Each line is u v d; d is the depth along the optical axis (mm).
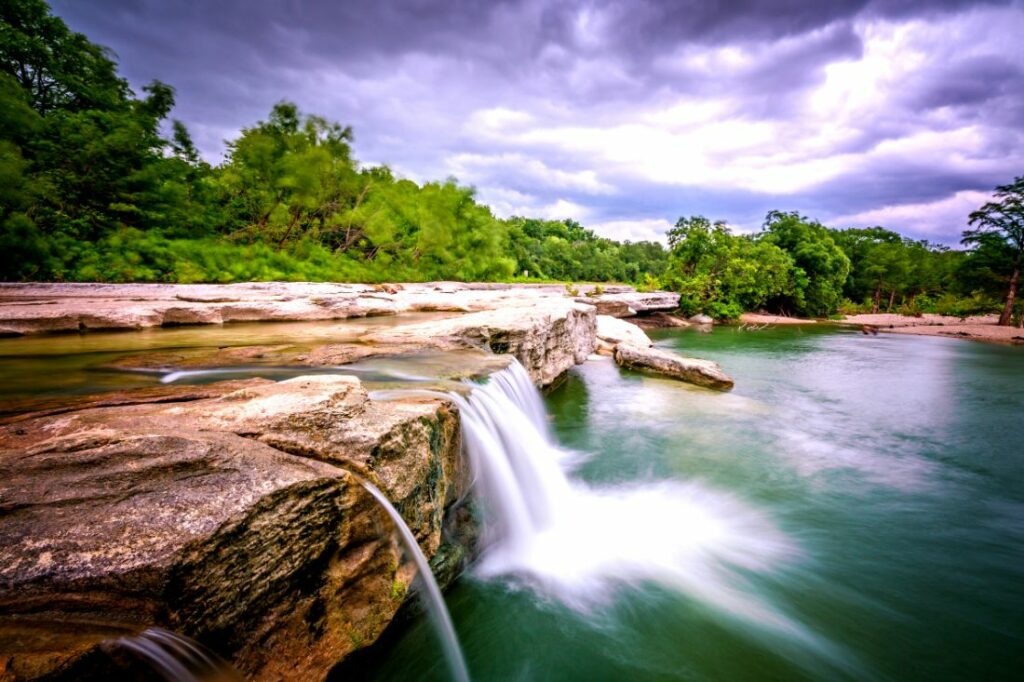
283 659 2662
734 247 47500
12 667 1625
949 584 5590
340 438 3426
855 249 73125
